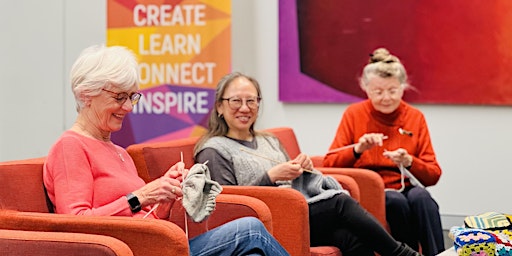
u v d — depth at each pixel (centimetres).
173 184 294
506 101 581
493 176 593
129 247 277
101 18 659
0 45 675
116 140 597
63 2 666
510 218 355
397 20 596
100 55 307
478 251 321
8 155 683
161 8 583
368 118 474
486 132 593
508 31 578
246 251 300
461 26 586
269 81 629
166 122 590
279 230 361
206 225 339
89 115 309
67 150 298
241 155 390
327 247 376
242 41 631
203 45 581
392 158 448
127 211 291
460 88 589
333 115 618
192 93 585
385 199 443
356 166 469
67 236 263
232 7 630
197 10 580
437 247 436
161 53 586
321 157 491
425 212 438
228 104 393
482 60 584
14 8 672
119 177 306
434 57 591
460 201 601
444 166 602
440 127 601
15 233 268
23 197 297
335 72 610
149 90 590
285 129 473
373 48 602
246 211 338
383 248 378
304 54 614
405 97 598
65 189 294
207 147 387
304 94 617
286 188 362
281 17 617
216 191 299
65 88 669
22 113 677
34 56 672
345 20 605
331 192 388
